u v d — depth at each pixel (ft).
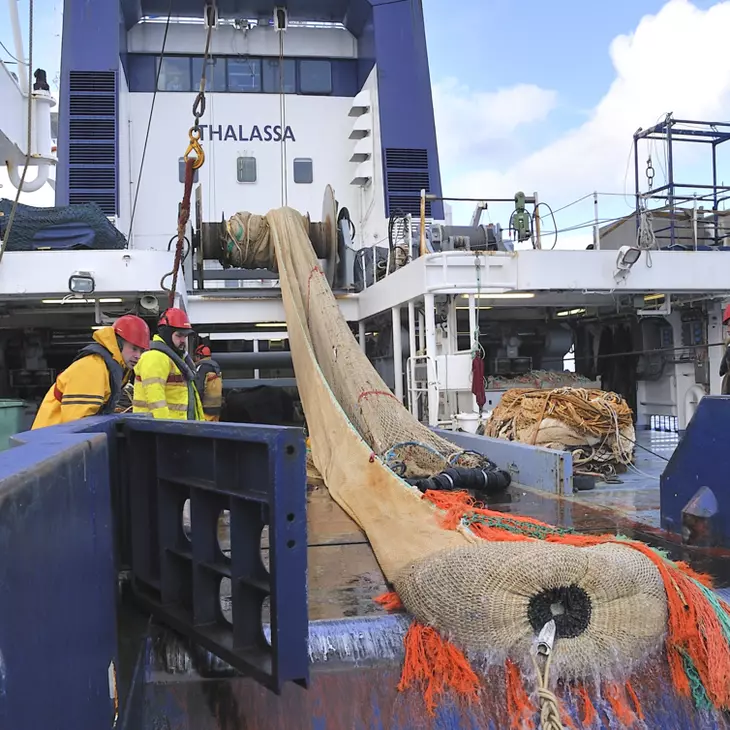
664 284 27.53
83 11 37.42
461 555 7.36
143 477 7.82
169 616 6.93
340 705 6.84
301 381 22.72
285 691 6.81
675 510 11.71
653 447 26.76
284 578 5.28
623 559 7.32
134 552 7.81
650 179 30.37
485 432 22.65
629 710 6.80
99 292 24.27
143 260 24.30
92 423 7.50
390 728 6.77
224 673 6.76
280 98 41.70
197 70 42.22
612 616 6.92
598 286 27.02
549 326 39.81
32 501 3.41
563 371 38.27
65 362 43.04
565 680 6.81
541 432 19.12
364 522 11.91
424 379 28.50
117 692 5.74
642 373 36.32
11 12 24.95
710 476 10.93
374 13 39.99
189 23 42.14
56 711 3.68
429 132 40.29
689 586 7.53
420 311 31.37
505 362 38.91
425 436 18.53
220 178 41.68
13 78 25.09
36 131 26.37
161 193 41.04
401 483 13.11
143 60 41.81
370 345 42.93
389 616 7.69
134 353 12.21
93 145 37.17
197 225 32.14
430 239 32.89
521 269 26.55
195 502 6.53
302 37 43.16
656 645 7.13
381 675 7.06
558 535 9.37
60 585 3.91
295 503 5.32
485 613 6.84
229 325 38.78
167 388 15.19
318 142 42.83
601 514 13.33
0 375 36.70
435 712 6.75
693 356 32.83
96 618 4.91
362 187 42.50
